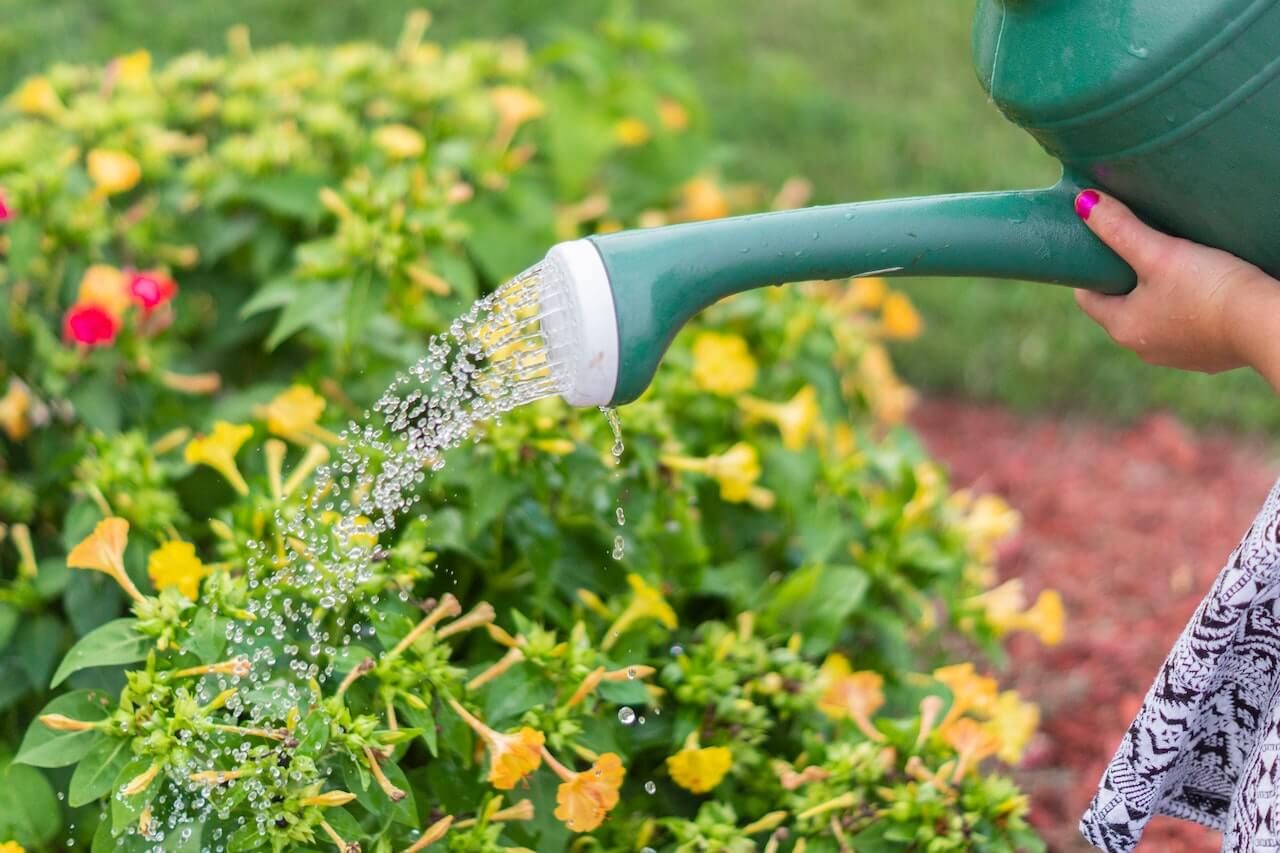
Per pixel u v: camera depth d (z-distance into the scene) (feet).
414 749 6.01
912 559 6.58
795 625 6.33
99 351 6.56
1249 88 5.16
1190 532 8.31
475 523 6.09
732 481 6.35
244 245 7.15
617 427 5.64
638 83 7.93
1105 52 5.22
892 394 7.55
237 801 5.60
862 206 5.39
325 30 12.46
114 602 6.13
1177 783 5.69
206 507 6.48
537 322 5.57
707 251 5.32
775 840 5.98
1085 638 7.55
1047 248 5.43
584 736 5.85
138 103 7.20
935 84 13.26
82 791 5.59
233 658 5.73
